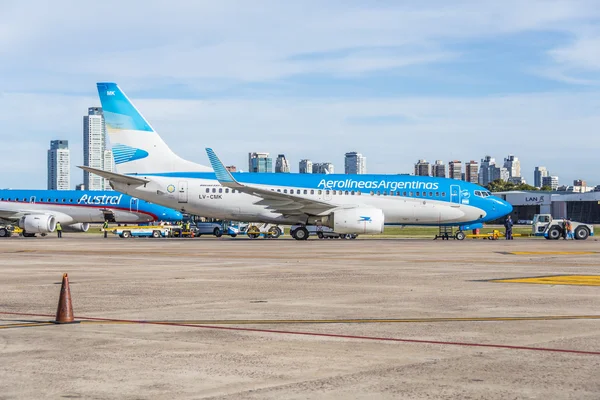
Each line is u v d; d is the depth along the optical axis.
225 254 33.94
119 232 73.50
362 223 51.28
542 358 9.27
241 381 8.15
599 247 41.22
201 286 18.73
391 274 22.30
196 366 8.93
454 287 18.23
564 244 46.00
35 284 19.30
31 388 7.88
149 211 67.69
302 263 27.45
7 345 10.33
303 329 11.70
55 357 9.50
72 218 67.94
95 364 9.07
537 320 12.52
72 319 12.50
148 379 8.27
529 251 36.34
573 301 15.23
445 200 54.53
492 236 63.12
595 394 7.49
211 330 11.62
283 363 9.08
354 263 27.34
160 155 55.44
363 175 55.31
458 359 9.25
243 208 54.28
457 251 36.41
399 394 7.54
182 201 54.62
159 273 22.94
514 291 17.22
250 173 55.38
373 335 11.09
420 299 15.68
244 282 19.78
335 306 14.57
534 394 7.50
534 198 144.25
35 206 67.75
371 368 8.77
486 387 7.79
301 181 54.59
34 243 48.69
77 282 19.89
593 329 11.53
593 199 136.38
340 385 7.94
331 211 52.75
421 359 9.27
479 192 55.06
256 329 11.70
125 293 17.11
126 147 55.38
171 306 14.67
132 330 11.63
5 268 25.23
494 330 11.47
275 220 54.53
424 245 44.06
